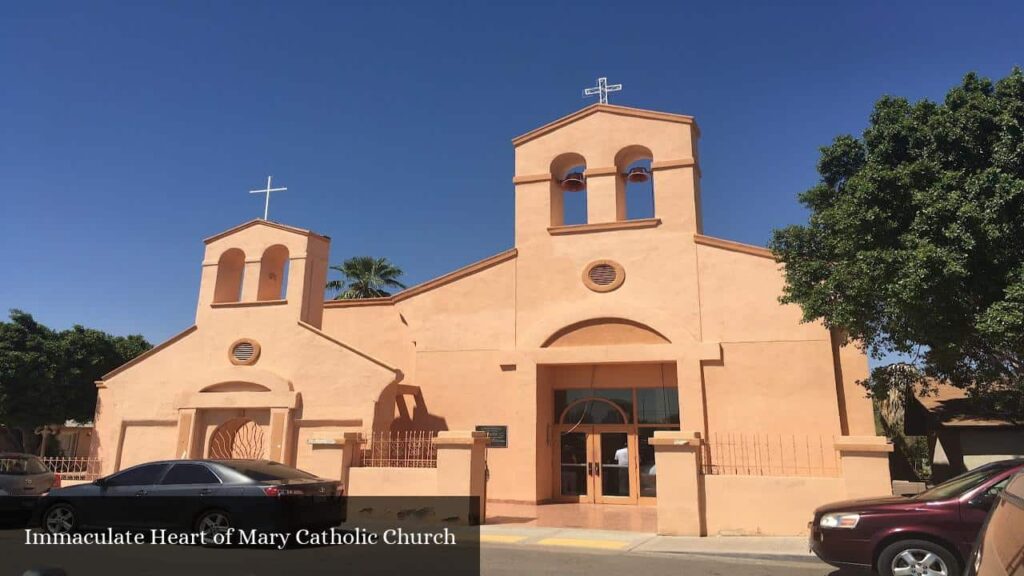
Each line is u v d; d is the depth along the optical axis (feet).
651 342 57.88
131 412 65.10
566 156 64.75
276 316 63.72
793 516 39.45
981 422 53.26
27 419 85.20
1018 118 38.42
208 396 62.44
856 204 40.60
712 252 57.88
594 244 61.26
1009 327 34.04
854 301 42.39
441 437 46.55
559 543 38.45
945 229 36.06
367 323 67.92
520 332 61.16
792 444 52.34
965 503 26.32
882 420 73.61
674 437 41.68
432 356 62.90
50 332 90.12
